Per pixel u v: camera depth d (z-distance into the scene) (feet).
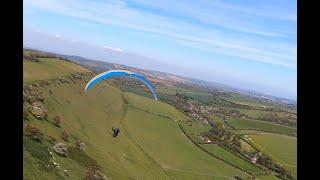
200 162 265.34
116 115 256.11
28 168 96.58
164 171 220.43
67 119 177.27
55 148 124.77
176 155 259.60
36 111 144.15
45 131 134.82
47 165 107.34
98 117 224.12
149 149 241.14
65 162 122.72
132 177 173.99
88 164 139.74
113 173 157.07
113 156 183.62
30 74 211.20
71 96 219.82
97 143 181.47
